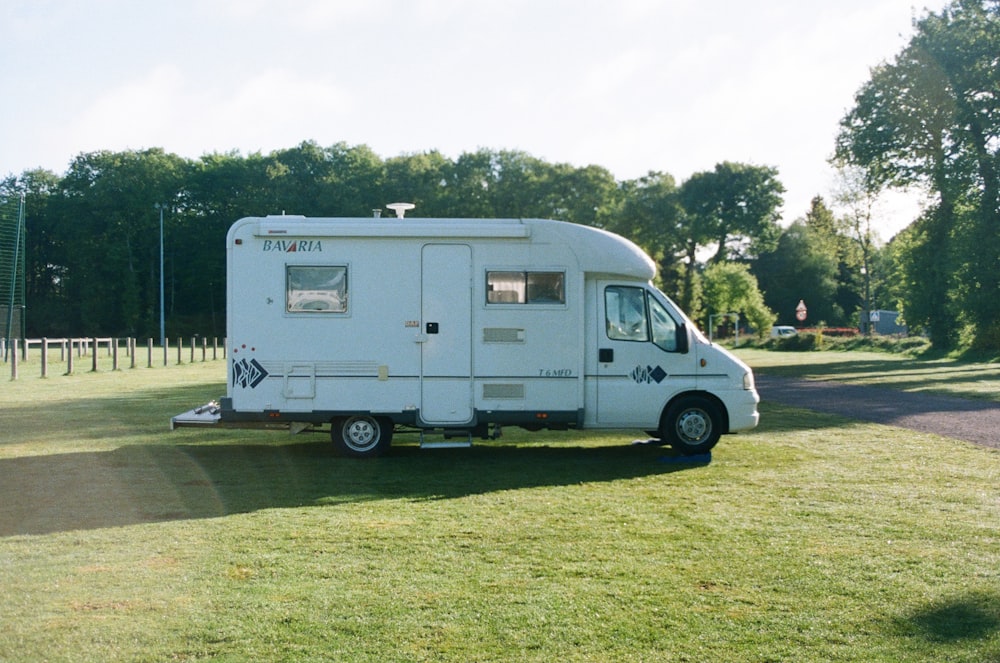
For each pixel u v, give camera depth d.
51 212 84.25
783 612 5.60
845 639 5.15
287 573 6.39
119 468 10.95
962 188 39.75
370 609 5.62
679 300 80.75
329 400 11.66
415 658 4.86
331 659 4.84
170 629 5.27
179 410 17.84
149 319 83.56
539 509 8.56
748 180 82.62
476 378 11.70
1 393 21.89
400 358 11.66
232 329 11.66
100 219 83.19
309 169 83.31
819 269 100.56
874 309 93.38
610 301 11.85
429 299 11.66
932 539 7.41
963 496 9.23
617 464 11.42
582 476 10.52
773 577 6.33
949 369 33.44
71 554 6.88
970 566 6.61
